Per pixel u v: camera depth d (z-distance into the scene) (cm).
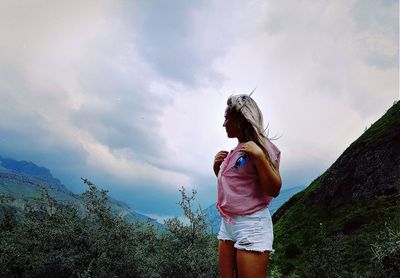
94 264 1434
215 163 222
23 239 1477
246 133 200
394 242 1275
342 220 2764
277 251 2858
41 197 1593
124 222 1588
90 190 1605
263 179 186
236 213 196
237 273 200
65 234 1436
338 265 1562
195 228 1780
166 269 1642
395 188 2748
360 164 3195
